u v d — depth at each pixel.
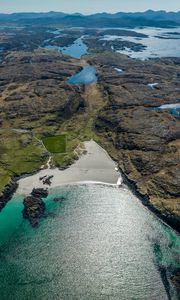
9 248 90.19
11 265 84.69
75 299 75.25
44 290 77.62
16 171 123.62
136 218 100.62
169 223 98.06
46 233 94.94
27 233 95.31
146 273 80.88
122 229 95.88
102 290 77.06
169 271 81.12
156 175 117.62
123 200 109.19
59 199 109.69
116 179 120.56
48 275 81.31
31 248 89.75
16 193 113.12
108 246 89.50
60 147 141.38
